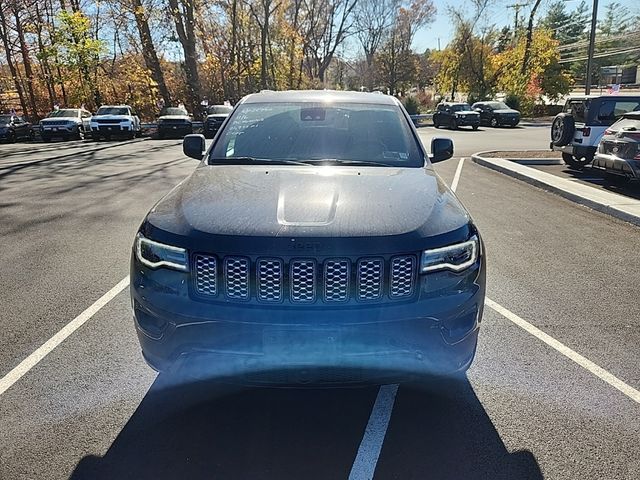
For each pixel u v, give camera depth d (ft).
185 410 9.41
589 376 10.62
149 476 7.77
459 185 33.04
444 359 8.39
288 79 130.93
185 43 102.89
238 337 7.89
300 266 7.80
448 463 8.08
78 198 29.17
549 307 14.10
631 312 13.80
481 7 132.16
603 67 218.79
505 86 130.00
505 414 9.33
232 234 8.05
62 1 98.99
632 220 23.26
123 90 109.29
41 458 8.13
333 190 9.63
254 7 116.88
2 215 24.86
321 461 8.11
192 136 14.65
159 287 8.40
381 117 13.51
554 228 22.36
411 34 165.58
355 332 7.79
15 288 15.26
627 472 7.86
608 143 30.58
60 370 10.71
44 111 109.40
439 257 8.24
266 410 9.43
